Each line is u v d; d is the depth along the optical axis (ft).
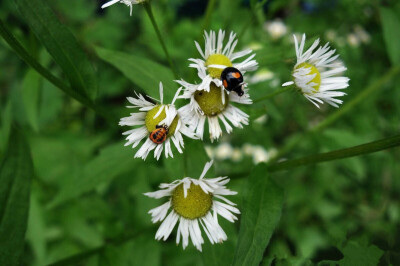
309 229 0.79
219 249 0.48
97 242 0.67
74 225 0.66
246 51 0.47
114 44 0.94
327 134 0.68
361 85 0.94
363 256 0.43
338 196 0.86
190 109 0.46
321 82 0.48
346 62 0.92
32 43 0.56
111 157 0.57
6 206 0.47
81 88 0.50
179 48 0.83
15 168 0.48
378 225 0.82
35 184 0.69
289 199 0.81
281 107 0.85
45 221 0.67
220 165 0.83
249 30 0.81
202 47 0.51
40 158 0.75
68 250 0.67
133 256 0.59
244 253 0.44
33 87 0.58
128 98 0.45
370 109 0.91
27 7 0.46
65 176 0.73
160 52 0.80
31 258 0.70
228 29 0.67
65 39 0.47
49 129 0.84
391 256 0.43
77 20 0.95
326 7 1.00
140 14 0.93
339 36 0.95
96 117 0.89
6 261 0.46
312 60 0.48
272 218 0.45
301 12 1.03
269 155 0.83
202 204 0.46
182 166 0.50
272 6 0.70
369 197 0.88
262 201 0.46
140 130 0.46
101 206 0.64
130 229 0.64
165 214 0.46
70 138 0.80
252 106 0.60
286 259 0.45
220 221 0.49
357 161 0.73
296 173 0.84
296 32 0.92
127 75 0.52
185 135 0.49
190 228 0.46
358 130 0.89
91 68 0.49
